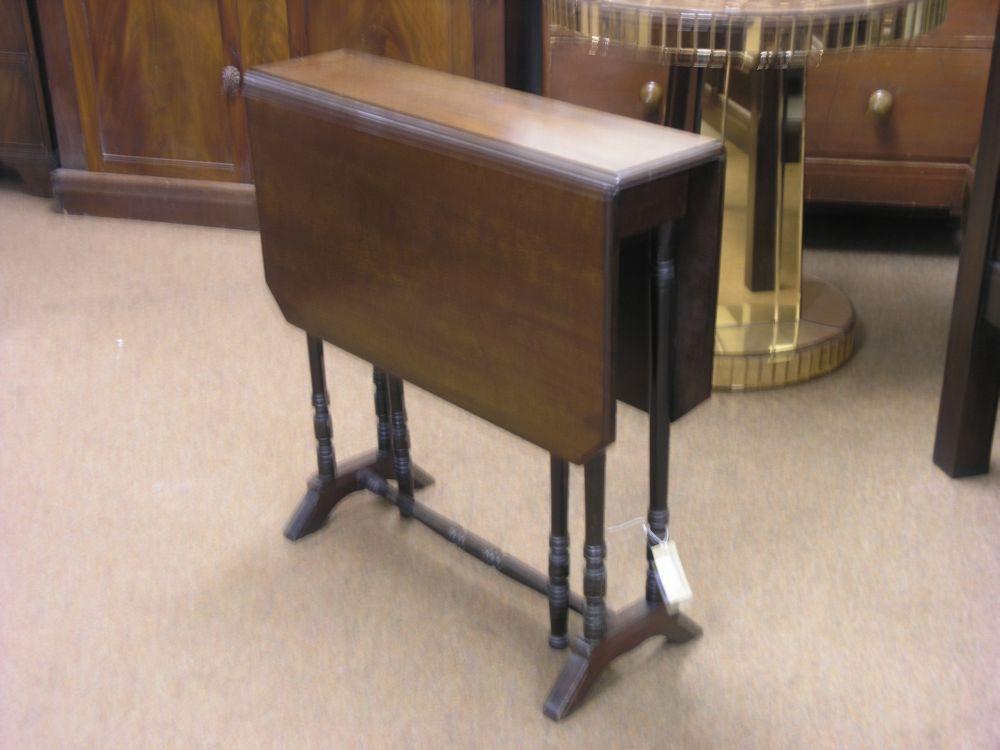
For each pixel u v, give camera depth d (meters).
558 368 1.66
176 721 1.87
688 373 1.77
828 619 2.07
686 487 2.46
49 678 1.96
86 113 3.82
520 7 3.70
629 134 1.66
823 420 2.71
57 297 3.35
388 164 1.79
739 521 2.34
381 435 2.39
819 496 2.42
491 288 1.71
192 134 3.77
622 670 1.97
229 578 2.21
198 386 2.89
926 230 3.74
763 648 2.01
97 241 3.74
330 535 2.34
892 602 2.11
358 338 2.03
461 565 2.25
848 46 2.21
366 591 2.18
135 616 2.11
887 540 2.28
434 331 1.85
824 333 2.92
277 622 2.10
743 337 2.89
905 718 1.85
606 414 1.62
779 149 2.80
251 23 3.58
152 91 3.74
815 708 1.88
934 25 2.30
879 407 2.77
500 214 1.64
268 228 2.12
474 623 2.09
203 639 2.05
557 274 1.59
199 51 3.65
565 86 3.38
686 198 1.63
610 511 2.40
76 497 2.45
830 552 2.25
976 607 2.09
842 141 3.37
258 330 3.18
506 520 2.38
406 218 1.80
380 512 2.42
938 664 1.96
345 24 3.56
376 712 1.89
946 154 3.33
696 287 1.70
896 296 3.30
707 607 2.11
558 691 1.88
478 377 1.80
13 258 3.60
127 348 3.07
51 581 2.20
